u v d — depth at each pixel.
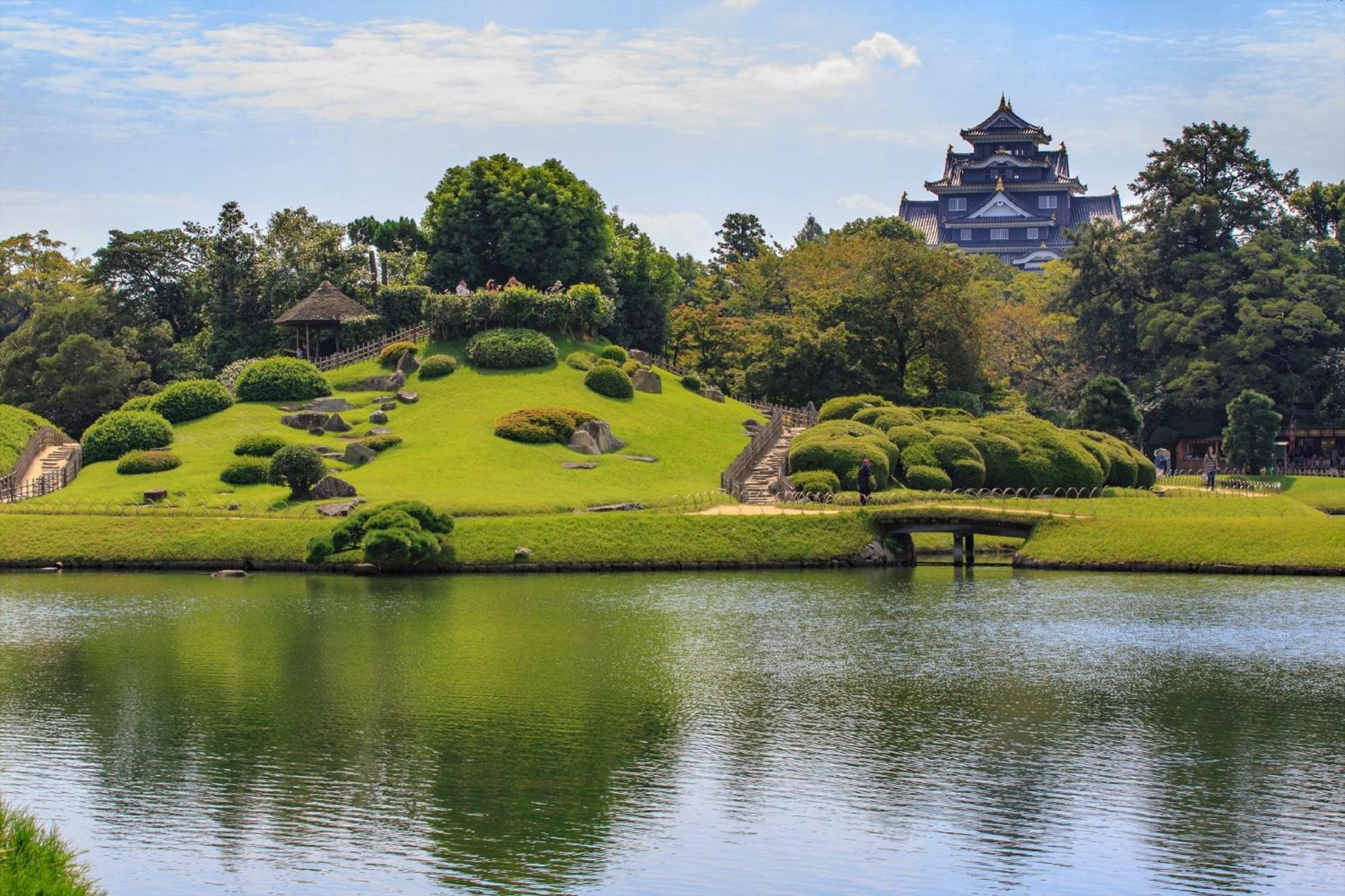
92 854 30.12
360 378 98.88
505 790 34.03
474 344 102.12
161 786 34.38
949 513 70.62
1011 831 31.34
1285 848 30.33
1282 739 38.09
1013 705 41.78
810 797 33.53
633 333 120.69
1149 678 45.12
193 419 91.12
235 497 75.50
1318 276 127.38
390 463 83.06
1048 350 141.75
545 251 115.44
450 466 80.81
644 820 32.03
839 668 46.66
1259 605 57.75
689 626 53.84
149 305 121.69
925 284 110.50
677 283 125.69
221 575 66.25
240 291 114.81
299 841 30.83
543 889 28.39
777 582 64.75
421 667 46.62
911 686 44.19
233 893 28.16
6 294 140.00
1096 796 33.59
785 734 38.75
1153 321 128.25
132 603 58.72
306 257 115.00
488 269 117.62
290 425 89.69
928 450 82.94
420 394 96.69
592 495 77.19
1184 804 33.00
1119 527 70.62
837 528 71.25
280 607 57.78
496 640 51.12
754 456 87.88
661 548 69.00
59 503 74.19
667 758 36.59
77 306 106.88
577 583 64.19
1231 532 69.31
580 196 117.00
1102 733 38.78
